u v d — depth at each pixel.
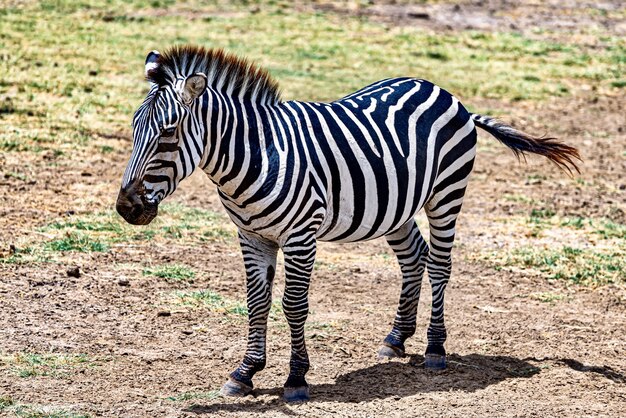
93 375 14.62
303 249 13.68
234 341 16.53
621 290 20.72
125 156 29.38
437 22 54.59
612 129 38.12
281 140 13.62
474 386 15.07
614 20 57.72
